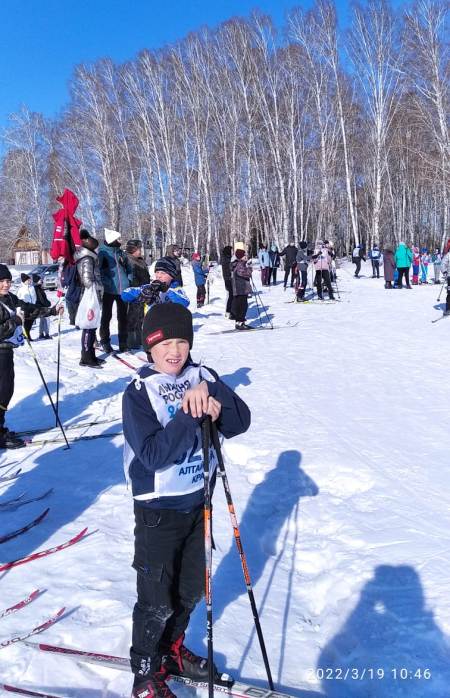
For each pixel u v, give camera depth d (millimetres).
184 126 41688
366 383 8055
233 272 13508
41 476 5188
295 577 3514
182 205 44188
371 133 43875
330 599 3242
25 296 13664
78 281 9547
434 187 43938
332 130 41812
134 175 43406
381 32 39344
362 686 2596
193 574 2512
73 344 11062
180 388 2406
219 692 2525
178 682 2607
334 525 4004
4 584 3404
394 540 3686
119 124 42812
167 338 2361
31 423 6863
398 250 23078
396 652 2711
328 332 12820
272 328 13688
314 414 6617
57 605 3166
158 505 2379
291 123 38469
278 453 5363
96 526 4156
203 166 41406
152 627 2426
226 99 41312
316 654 2830
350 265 37438
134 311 10414
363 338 11852
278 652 2840
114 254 10141
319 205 44062
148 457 2225
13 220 49750
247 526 4141
